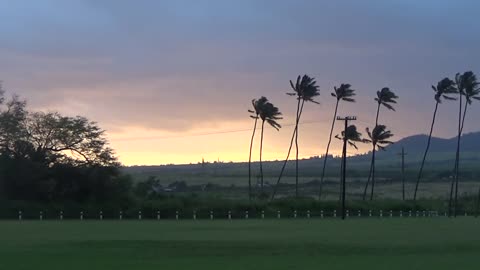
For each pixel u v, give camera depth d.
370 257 32.50
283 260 30.89
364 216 109.75
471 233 53.81
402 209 119.06
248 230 58.09
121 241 42.59
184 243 41.09
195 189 179.38
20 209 94.31
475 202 135.75
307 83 139.75
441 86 140.88
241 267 27.78
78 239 44.50
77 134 102.12
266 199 118.81
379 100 151.12
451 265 28.73
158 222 80.62
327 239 45.53
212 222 81.38
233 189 183.38
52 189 97.69
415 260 30.97
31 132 101.94
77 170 99.88
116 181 102.88
